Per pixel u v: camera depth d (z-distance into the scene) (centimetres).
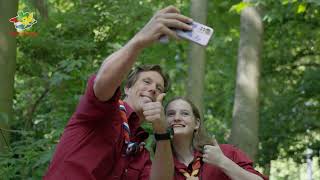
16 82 762
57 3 886
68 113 626
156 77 262
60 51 730
